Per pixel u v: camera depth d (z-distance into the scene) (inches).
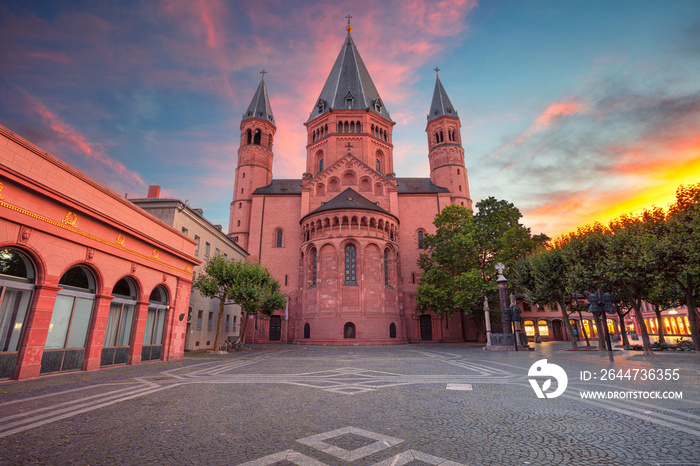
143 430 262.5
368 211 1777.8
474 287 1523.1
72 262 554.9
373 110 2415.1
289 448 221.9
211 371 642.2
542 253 1183.6
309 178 2167.8
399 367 713.6
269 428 268.1
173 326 855.7
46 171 507.8
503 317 1138.0
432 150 2429.9
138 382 497.0
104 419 294.0
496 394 406.0
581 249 975.0
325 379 544.7
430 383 496.1
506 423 278.8
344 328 1642.5
